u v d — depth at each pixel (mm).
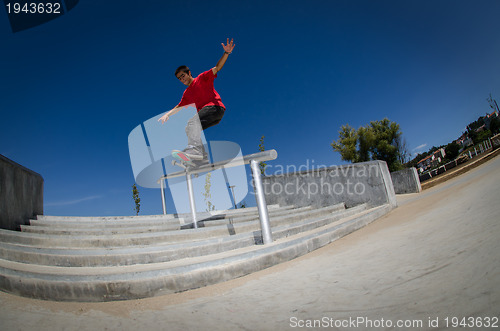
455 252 1919
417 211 4492
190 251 2928
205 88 3711
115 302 1968
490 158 11742
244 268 2459
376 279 1843
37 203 4508
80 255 2623
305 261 2703
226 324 1529
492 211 2459
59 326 1586
